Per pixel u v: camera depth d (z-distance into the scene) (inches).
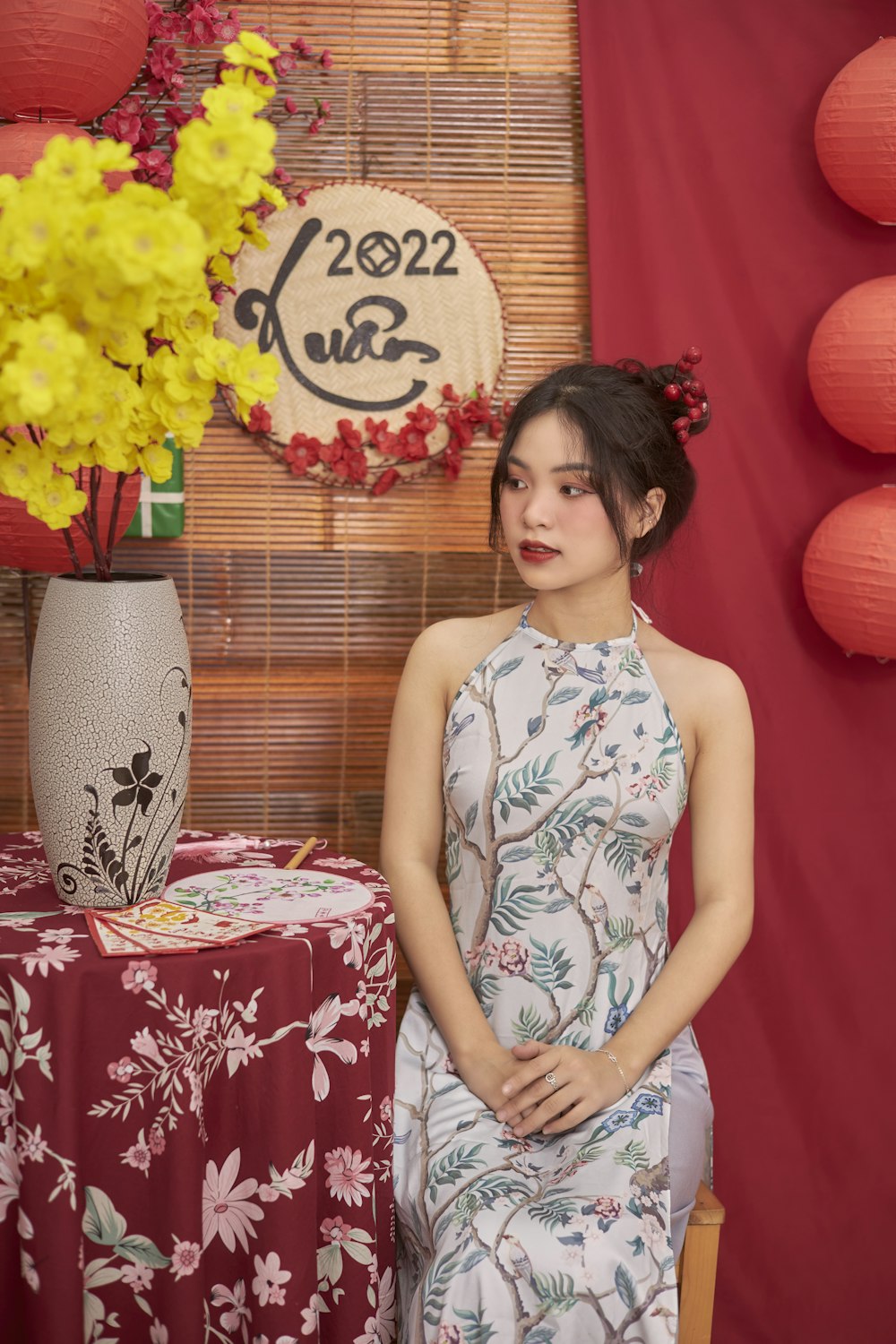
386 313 81.2
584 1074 59.1
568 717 65.3
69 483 50.3
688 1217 62.3
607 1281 52.5
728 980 85.8
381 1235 59.2
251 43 49.5
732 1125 86.4
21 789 83.7
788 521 83.4
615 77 79.4
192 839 69.7
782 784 85.2
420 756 68.2
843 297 73.8
